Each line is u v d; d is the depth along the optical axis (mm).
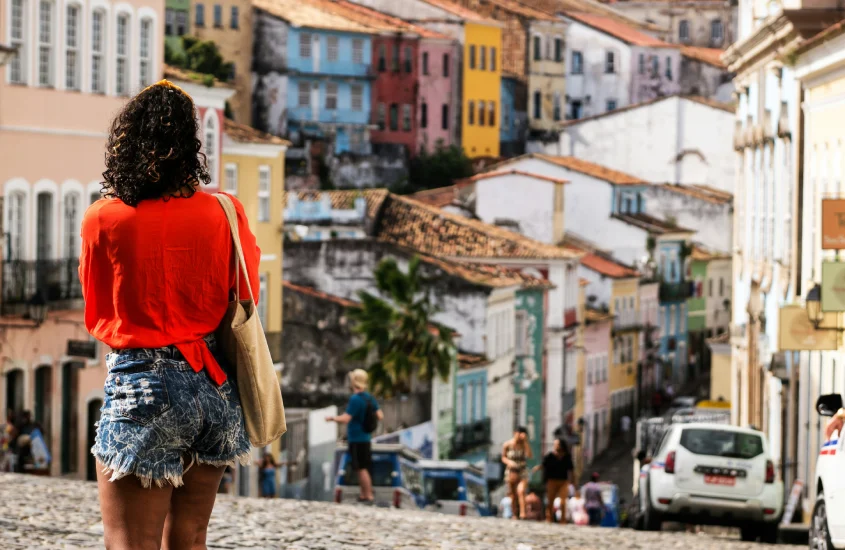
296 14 122062
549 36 141875
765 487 23109
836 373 27453
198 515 5617
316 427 45094
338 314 61250
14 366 38562
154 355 5359
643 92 142375
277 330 57406
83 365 41125
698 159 117062
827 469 13352
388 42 126562
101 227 5367
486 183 93125
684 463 23219
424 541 13688
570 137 119438
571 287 82625
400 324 59844
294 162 121750
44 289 40188
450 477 28984
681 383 112562
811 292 26734
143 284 5352
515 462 27047
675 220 114188
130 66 45438
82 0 42688
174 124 5426
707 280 116250
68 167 42531
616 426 95500
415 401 60188
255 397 5531
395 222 78500
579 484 81812
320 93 123000
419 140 128125
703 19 155875
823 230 25234
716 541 18641
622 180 107750
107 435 5309
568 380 82188
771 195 39406
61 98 42000
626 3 157500
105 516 5395
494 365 70500
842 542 12734
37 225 41344
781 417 35188
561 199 93812
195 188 5520
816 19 33219
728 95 143000
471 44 132000
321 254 70875
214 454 5492
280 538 12891
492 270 74312
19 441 33438
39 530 12062
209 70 114250
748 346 42844
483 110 134000
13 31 40094
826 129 30750
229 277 5508
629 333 98562
